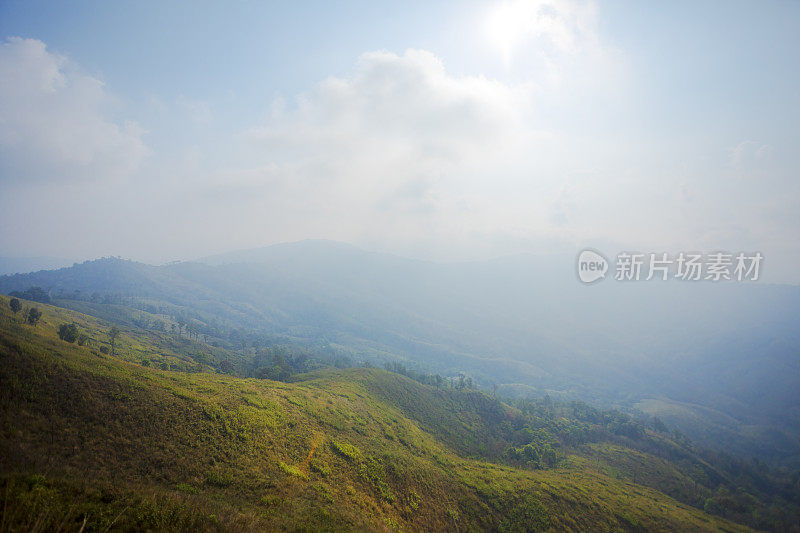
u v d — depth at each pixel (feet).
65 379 137.18
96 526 69.87
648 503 219.61
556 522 184.65
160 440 129.80
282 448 159.43
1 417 106.32
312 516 110.93
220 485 118.93
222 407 169.17
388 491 166.09
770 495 242.99
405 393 393.70
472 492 199.72
